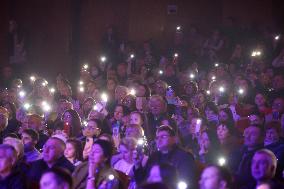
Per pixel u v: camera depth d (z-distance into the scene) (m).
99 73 22.94
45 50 27.39
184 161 8.78
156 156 8.96
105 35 26.17
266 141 10.16
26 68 27.06
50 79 27.36
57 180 7.04
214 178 7.15
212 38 23.98
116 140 11.94
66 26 27.30
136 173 8.79
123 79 21.52
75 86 24.77
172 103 14.51
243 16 26.16
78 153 10.34
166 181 7.24
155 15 27.09
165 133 8.93
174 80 19.77
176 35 25.38
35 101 17.17
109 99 16.55
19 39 26.89
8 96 17.45
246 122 11.87
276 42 22.23
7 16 26.70
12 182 8.53
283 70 20.09
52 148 9.23
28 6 27.34
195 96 15.27
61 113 14.75
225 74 18.64
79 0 27.70
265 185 6.65
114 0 27.64
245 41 24.09
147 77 21.05
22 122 13.93
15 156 8.66
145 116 12.14
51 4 27.36
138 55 24.75
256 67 20.55
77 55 27.62
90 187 8.46
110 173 8.52
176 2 27.09
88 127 11.15
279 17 25.91
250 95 15.18
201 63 23.67
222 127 10.38
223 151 10.30
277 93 15.76
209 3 27.02
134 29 27.16
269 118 13.46
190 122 12.39
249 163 9.11
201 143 10.60
